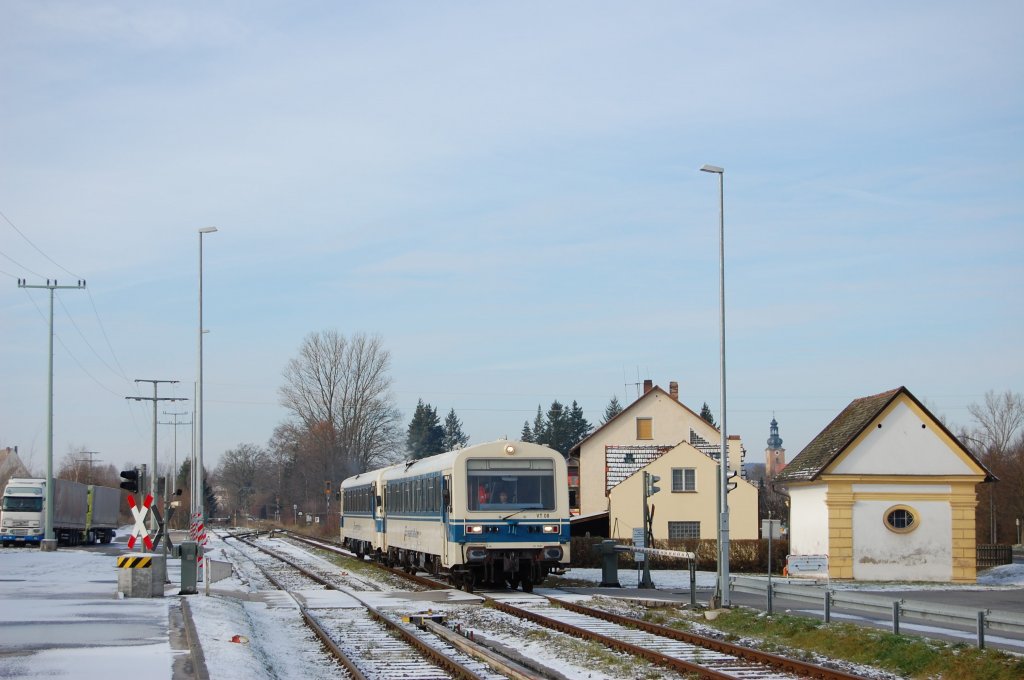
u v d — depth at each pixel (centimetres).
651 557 4397
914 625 2116
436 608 2442
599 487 6775
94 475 13688
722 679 1408
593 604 2486
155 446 6006
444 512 2872
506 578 2967
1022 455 8162
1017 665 1424
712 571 4300
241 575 3712
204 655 1521
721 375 2455
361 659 1672
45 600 2461
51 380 5559
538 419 15988
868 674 1530
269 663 1616
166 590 2833
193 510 4103
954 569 3800
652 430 6869
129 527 13088
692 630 2025
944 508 3834
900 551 3797
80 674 1361
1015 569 4088
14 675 1352
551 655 1702
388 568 3897
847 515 3794
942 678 1474
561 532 2808
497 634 1980
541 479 2825
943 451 3850
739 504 5597
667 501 5569
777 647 1797
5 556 4644
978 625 1564
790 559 3788
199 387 4191
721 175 2539
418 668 1580
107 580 3162
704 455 5606
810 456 4053
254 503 16888
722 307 2498
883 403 3844
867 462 3819
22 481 6091
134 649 1606
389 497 3825
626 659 1639
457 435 15700
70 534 6500
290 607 2527
